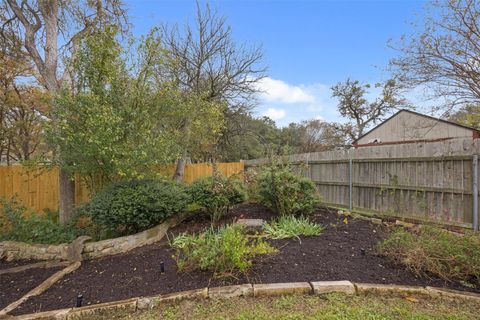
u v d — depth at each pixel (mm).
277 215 5434
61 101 4617
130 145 4723
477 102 5535
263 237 4035
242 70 10742
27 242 4277
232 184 5461
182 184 5801
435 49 5484
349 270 2967
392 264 3082
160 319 2322
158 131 5504
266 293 2590
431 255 2906
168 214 4586
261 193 5629
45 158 5070
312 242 3816
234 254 2867
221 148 12820
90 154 4566
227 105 10750
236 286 2645
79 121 4715
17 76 6707
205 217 5512
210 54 10133
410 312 2273
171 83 5684
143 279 3014
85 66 4988
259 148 15391
